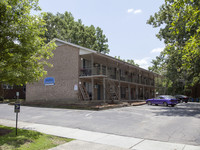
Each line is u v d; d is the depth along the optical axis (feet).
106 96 88.63
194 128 30.96
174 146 21.76
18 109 26.86
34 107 70.13
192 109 63.62
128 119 40.65
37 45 30.53
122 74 106.11
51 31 147.43
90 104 64.44
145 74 129.70
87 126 33.63
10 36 28.07
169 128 31.32
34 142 23.21
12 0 27.55
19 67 28.89
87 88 79.46
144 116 45.16
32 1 30.09
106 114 48.34
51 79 81.10
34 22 30.25
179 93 149.38
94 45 165.89
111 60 81.87
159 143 23.06
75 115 46.85
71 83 74.84
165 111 56.39
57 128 32.22
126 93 109.60
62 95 76.79
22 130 29.55
